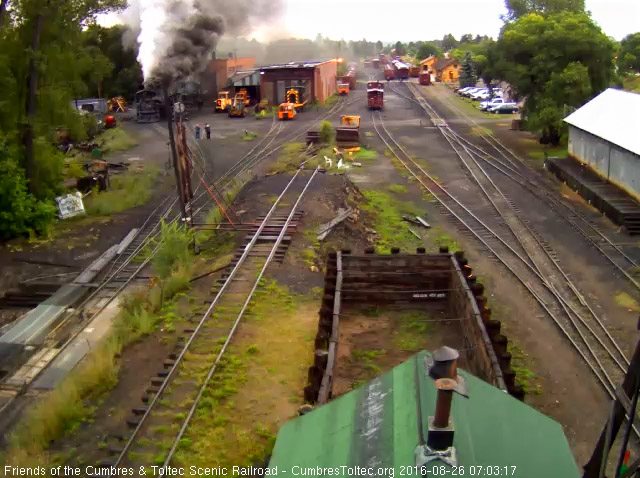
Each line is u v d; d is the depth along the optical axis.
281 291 16.50
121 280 19.00
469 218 24.48
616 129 26.16
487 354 11.05
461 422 5.35
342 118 42.38
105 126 49.28
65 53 25.39
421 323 15.41
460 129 45.22
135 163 35.84
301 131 44.97
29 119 23.78
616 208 23.00
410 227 23.62
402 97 67.62
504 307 16.75
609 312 16.25
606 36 37.78
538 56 37.38
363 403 6.05
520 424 5.63
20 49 23.95
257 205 23.50
